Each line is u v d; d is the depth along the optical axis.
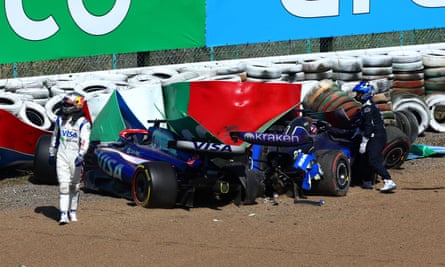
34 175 49.66
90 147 48.72
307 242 33.28
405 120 58.16
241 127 44.97
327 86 54.59
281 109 45.94
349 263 30.00
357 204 41.84
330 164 43.84
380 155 45.38
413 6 75.50
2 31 60.09
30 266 30.16
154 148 44.62
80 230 35.94
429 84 70.56
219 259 30.64
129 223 37.25
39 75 63.22
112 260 30.69
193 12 66.06
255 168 44.09
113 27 63.44
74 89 57.66
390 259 30.52
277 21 69.94
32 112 54.50
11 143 49.84
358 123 46.28
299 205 41.84
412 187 46.69
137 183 41.78
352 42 75.38
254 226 36.47
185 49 68.00
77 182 37.88
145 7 64.31
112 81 60.12
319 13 71.56
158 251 31.92
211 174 41.84
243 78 64.19
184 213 39.78
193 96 45.53
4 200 44.62
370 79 67.69
